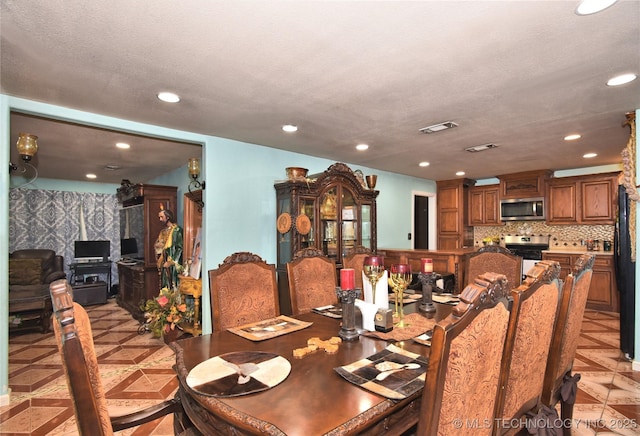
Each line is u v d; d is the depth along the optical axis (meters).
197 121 2.91
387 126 3.08
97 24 1.49
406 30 1.56
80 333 0.80
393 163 4.91
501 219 5.96
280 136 3.42
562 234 5.57
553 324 1.48
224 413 0.97
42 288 4.67
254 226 3.76
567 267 5.12
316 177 4.02
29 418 2.24
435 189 6.71
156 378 2.84
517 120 2.91
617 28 1.54
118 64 1.87
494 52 1.77
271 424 0.90
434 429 0.86
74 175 5.79
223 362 1.31
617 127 3.12
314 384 1.13
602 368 2.91
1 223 2.33
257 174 3.80
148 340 3.87
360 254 3.06
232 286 2.07
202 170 3.53
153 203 4.97
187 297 3.95
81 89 2.21
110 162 4.70
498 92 2.31
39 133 3.25
